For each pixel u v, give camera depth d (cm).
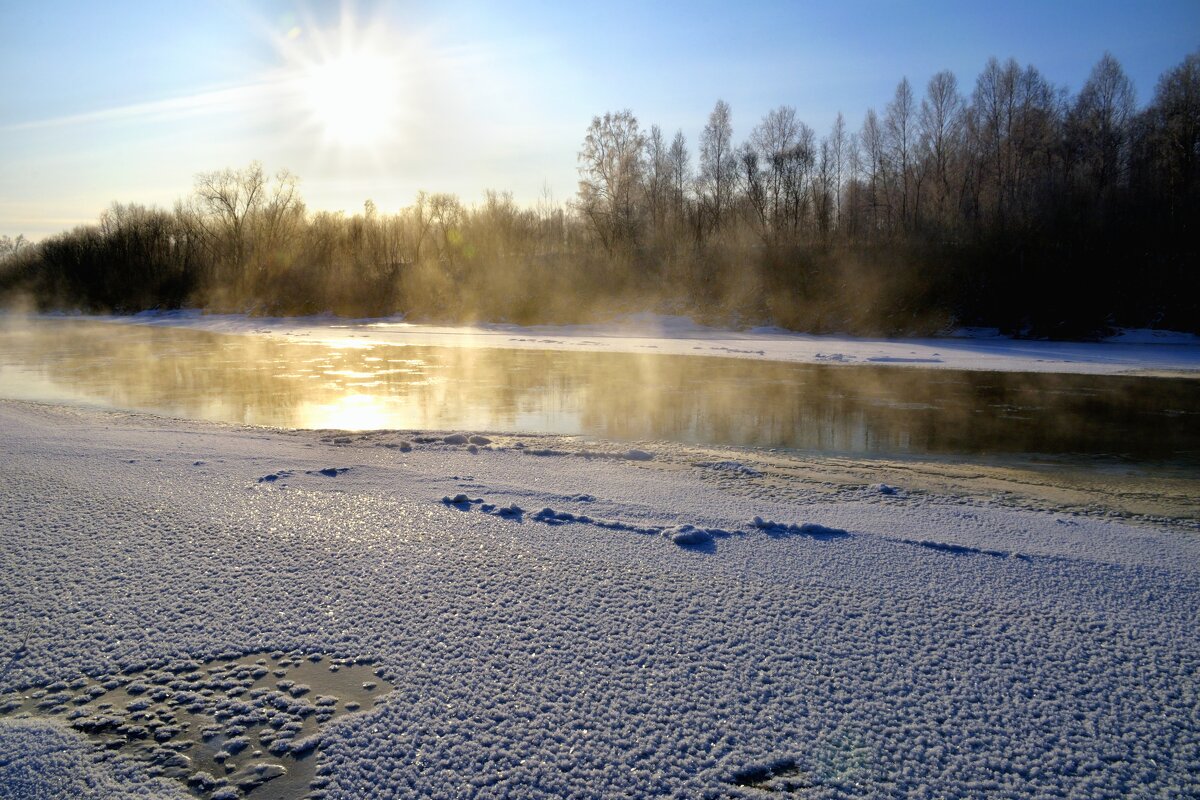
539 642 471
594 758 362
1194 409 1614
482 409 1516
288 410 1494
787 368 2308
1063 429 1374
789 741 377
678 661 451
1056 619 512
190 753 368
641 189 5159
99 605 516
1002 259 3625
